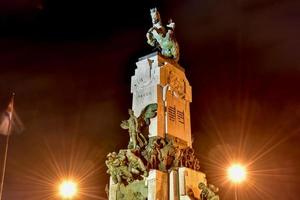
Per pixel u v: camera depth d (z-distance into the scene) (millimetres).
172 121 24062
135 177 21391
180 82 25828
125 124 23766
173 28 27422
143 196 20719
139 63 25844
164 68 24938
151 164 21438
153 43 27375
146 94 24531
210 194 21250
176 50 26781
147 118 23469
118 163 21875
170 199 20844
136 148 22391
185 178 21234
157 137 22719
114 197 21656
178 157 22297
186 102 26047
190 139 25250
